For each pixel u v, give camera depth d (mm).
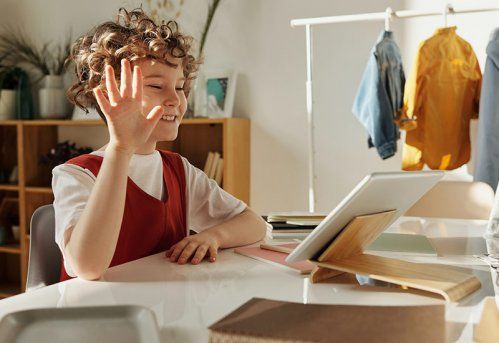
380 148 2594
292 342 551
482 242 1211
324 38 3057
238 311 639
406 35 2896
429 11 2457
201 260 1051
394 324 600
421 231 1348
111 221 897
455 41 2537
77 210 994
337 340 552
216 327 583
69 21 3637
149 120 900
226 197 1426
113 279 900
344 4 3004
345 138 3051
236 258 1074
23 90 3586
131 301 778
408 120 2537
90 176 1108
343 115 3049
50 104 3496
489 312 709
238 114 3277
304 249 859
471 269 964
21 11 3766
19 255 3852
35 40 3734
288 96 3152
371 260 926
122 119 880
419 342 554
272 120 3199
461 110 2574
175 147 3352
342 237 872
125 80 878
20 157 3473
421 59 2543
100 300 782
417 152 2617
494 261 1022
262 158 3236
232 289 839
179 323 680
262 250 1125
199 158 3334
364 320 610
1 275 3871
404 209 996
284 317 617
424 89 2570
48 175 3629
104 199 896
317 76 3090
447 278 833
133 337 603
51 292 824
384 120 2574
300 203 3172
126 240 1180
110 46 1231
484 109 2439
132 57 1156
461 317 695
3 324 611
